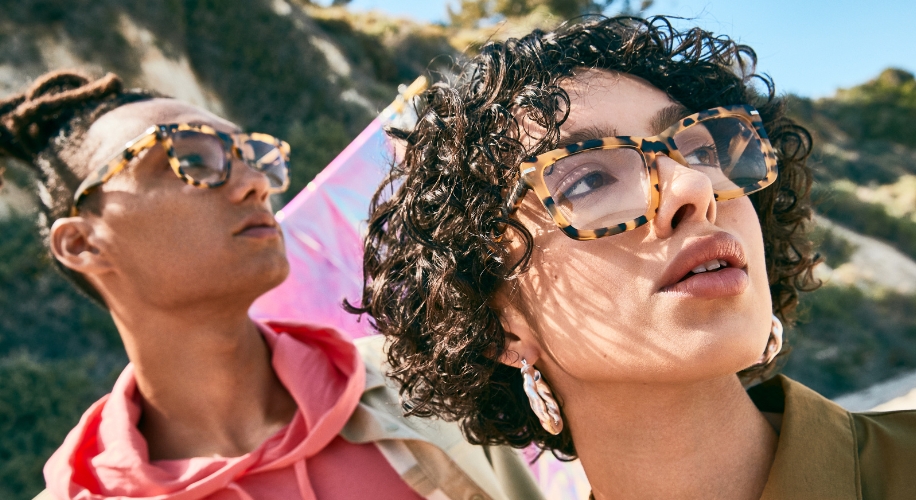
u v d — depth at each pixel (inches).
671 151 17.9
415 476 23.6
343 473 23.2
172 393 23.5
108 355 102.3
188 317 23.1
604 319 18.1
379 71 231.8
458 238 20.4
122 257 23.1
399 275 22.7
